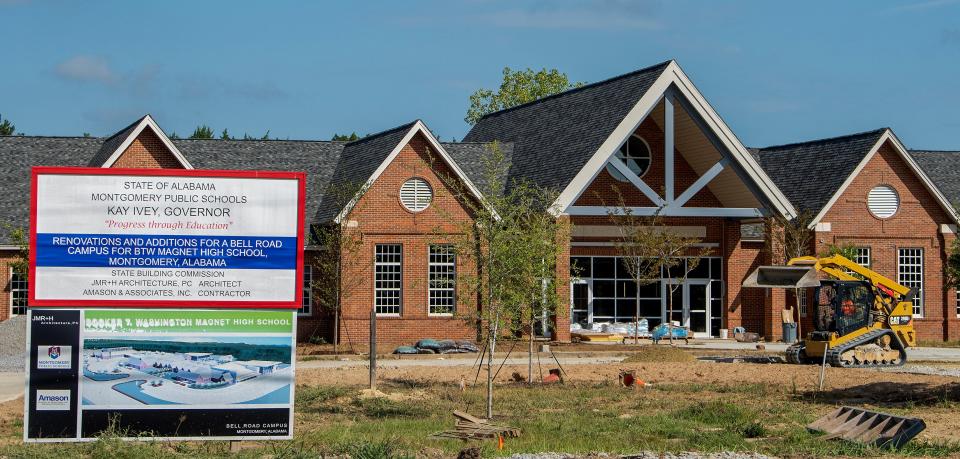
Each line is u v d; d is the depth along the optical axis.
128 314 15.20
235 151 47.22
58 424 15.05
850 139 49.28
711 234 47.41
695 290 47.41
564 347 40.25
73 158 45.28
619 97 43.03
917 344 45.97
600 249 46.44
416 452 16.39
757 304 47.75
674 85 42.03
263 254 15.41
